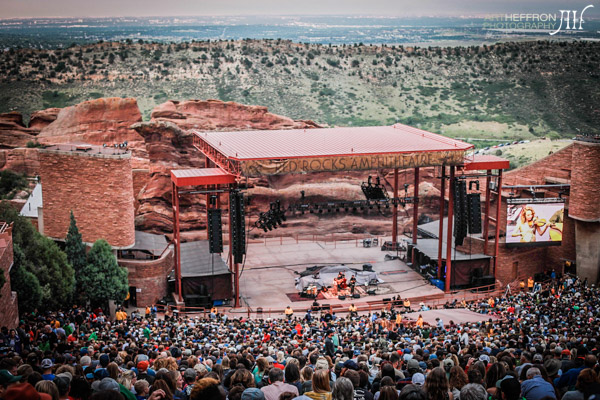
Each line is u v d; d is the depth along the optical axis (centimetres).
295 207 7319
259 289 7169
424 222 9862
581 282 7369
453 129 19900
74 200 6475
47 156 6481
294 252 8562
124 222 6456
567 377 1897
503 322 4806
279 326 4978
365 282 7269
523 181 8550
